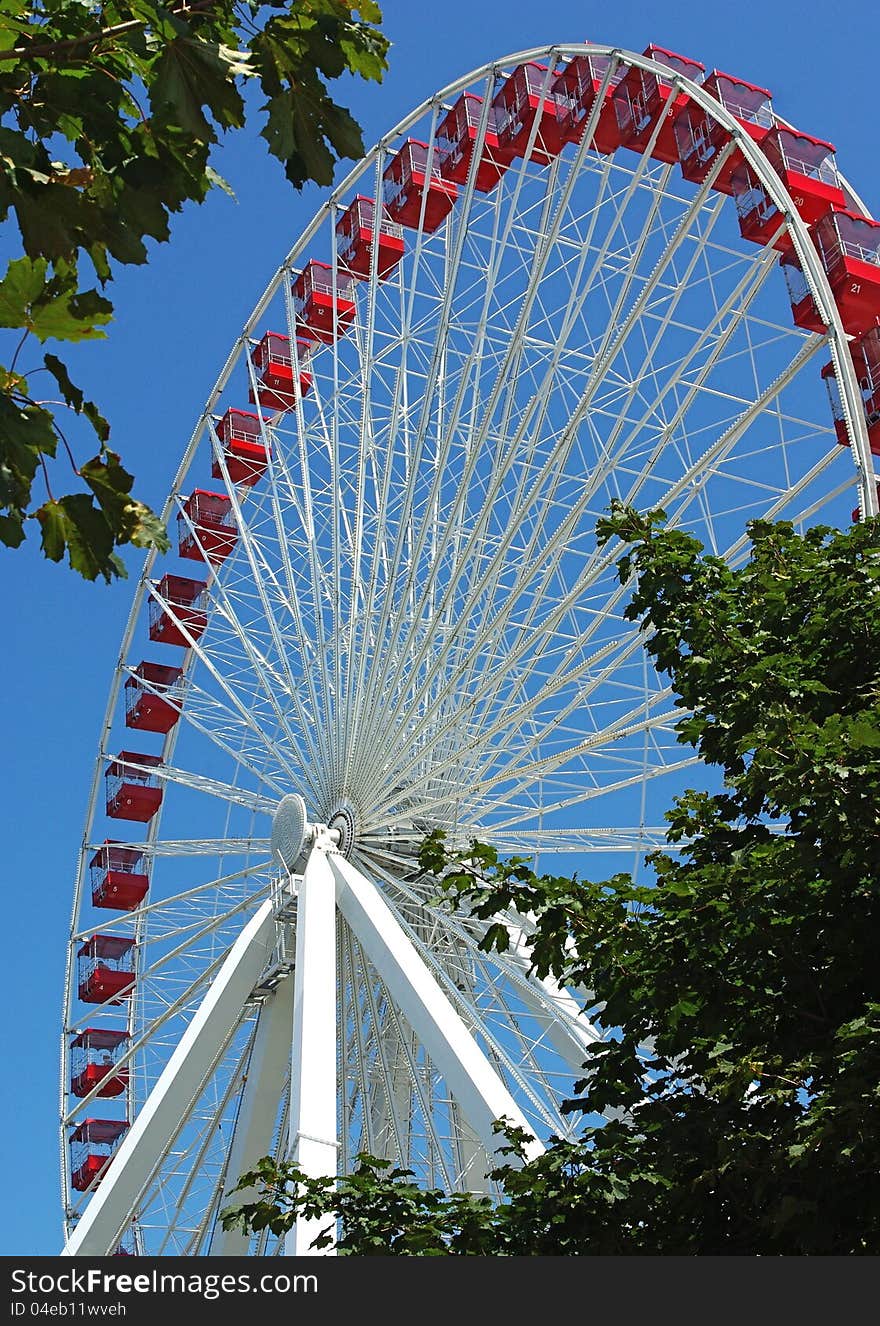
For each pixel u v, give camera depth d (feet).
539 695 89.25
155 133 19.99
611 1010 44.42
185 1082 94.43
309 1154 75.66
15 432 18.06
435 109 112.16
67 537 19.34
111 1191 91.50
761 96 98.27
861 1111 35.27
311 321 124.88
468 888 47.75
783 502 86.48
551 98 107.04
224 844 112.98
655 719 87.76
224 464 126.82
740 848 45.78
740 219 94.38
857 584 47.52
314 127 19.95
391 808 97.45
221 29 20.45
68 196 19.25
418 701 94.48
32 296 17.97
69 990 131.03
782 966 41.73
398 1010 96.89
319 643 104.99
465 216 100.07
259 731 109.70
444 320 98.48
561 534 88.12
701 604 47.78
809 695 45.78
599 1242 42.11
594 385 88.94
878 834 39.11
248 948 96.84
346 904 91.56
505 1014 92.73
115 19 19.69
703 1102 42.98
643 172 94.17
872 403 87.15
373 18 20.53
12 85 19.43
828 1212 36.99
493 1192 77.61
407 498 96.99
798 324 90.22
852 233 88.89
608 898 46.96
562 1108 46.55
